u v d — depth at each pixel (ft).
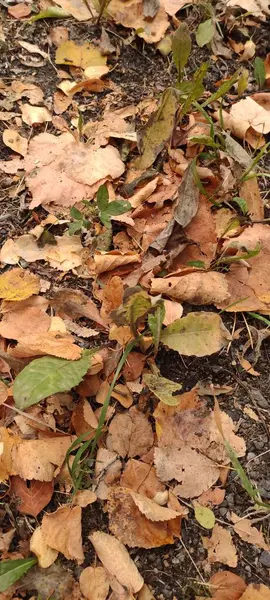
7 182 1.57
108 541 1.14
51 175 1.56
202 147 1.64
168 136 1.57
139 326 1.34
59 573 1.12
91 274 1.44
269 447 1.27
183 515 1.18
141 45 1.85
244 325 1.41
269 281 1.44
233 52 1.89
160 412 1.25
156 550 1.16
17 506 1.17
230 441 1.26
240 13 1.94
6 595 1.10
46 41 1.82
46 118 1.68
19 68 1.76
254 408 1.32
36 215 1.51
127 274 1.44
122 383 1.31
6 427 1.24
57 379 1.18
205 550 1.16
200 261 1.44
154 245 1.44
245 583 1.14
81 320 1.38
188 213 1.47
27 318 1.35
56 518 1.15
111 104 1.72
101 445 1.24
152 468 1.22
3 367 1.31
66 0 1.89
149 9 1.86
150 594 1.12
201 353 1.29
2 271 1.43
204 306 1.42
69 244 1.48
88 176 1.56
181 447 1.23
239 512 1.20
